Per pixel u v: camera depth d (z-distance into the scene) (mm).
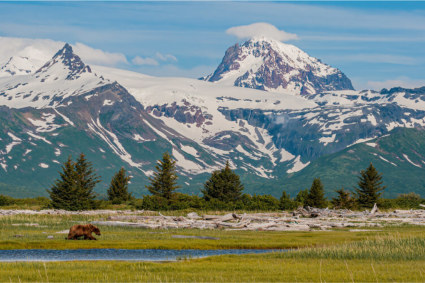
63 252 68188
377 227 107812
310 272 48719
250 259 58969
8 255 65188
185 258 60531
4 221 106938
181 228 101062
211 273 48531
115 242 75062
